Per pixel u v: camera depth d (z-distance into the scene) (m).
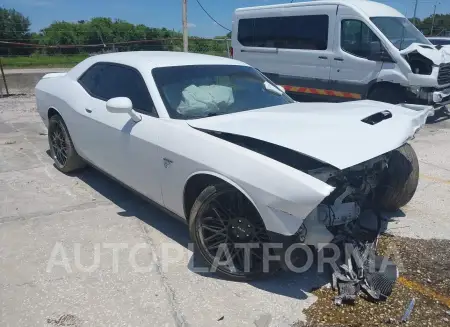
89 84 4.45
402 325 2.56
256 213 2.79
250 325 2.57
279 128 2.96
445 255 3.34
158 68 3.75
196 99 3.55
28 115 8.92
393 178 3.85
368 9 8.59
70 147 4.81
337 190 2.81
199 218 3.03
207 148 2.94
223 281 3.01
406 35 8.66
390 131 3.10
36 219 3.91
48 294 2.83
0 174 5.10
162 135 3.27
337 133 2.90
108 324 2.57
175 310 2.70
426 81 7.78
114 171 3.98
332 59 9.02
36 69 22.11
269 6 10.11
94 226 3.79
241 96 3.78
